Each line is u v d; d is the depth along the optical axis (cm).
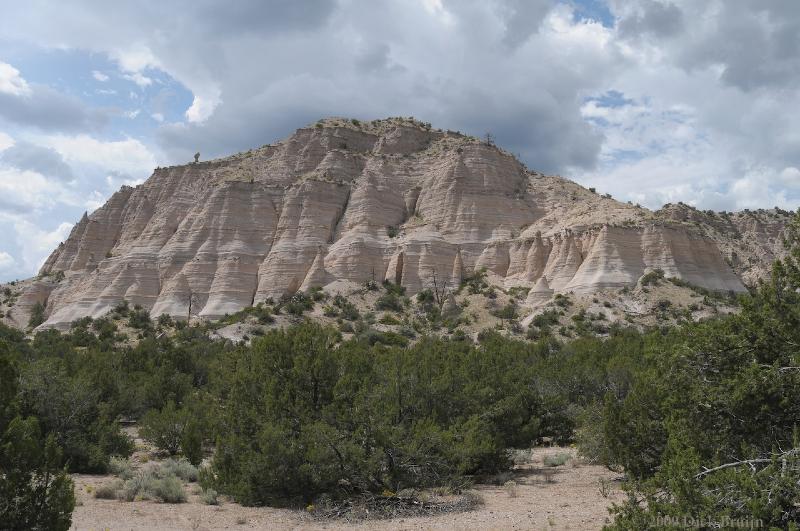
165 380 4156
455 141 15088
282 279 11788
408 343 7856
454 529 1527
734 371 1384
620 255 10156
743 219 15700
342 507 1778
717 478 1043
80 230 14888
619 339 5675
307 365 2117
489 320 9294
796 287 1384
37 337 8125
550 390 3803
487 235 12456
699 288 9525
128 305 11700
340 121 16250
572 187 13938
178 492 1959
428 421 2125
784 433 1252
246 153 15888
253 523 1647
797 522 972
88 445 2444
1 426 1278
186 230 12838
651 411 1975
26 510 1202
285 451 1862
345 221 12838
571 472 2512
